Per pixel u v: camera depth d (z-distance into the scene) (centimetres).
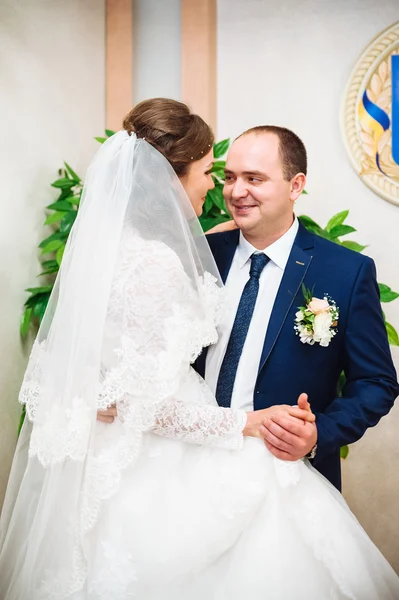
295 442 170
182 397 174
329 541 171
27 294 269
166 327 159
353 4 299
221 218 270
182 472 170
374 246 303
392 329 267
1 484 255
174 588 162
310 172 309
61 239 267
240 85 315
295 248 204
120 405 163
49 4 279
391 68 293
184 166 184
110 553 161
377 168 298
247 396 198
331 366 201
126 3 321
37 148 273
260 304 203
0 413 254
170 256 164
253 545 167
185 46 310
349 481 314
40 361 178
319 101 306
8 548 178
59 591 161
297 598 162
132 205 171
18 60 258
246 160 194
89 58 313
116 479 160
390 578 185
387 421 308
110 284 163
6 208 254
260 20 311
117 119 328
